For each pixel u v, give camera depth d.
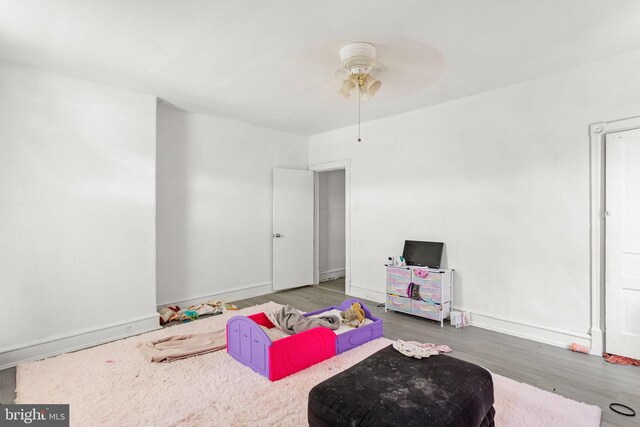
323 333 2.85
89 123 3.30
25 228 2.95
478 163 3.71
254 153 5.15
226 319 3.97
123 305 3.50
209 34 2.45
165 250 4.24
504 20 2.27
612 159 2.87
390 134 4.58
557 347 3.14
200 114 4.55
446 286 3.83
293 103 4.07
